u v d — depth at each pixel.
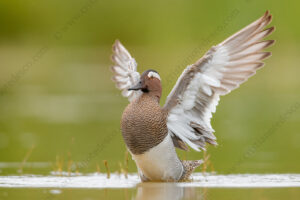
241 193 8.23
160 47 32.19
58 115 18.70
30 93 23.89
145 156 9.61
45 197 7.85
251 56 9.73
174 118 10.09
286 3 29.05
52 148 13.64
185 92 9.91
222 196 7.98
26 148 13.66
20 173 10.64
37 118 18.17
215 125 16.88
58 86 25.67
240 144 13.98
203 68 9.70
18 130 16.17
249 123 17.12
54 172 10.84
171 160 9.68
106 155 13.30
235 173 10.72
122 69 11.87
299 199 7.68
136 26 33.22
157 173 9.72
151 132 9.52
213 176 10.44
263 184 9.16
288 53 30.48
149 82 10.05
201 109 10.13
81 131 15.84
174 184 9.29
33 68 30.23
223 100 22.16
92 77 27.66
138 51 32.22
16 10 35.28
